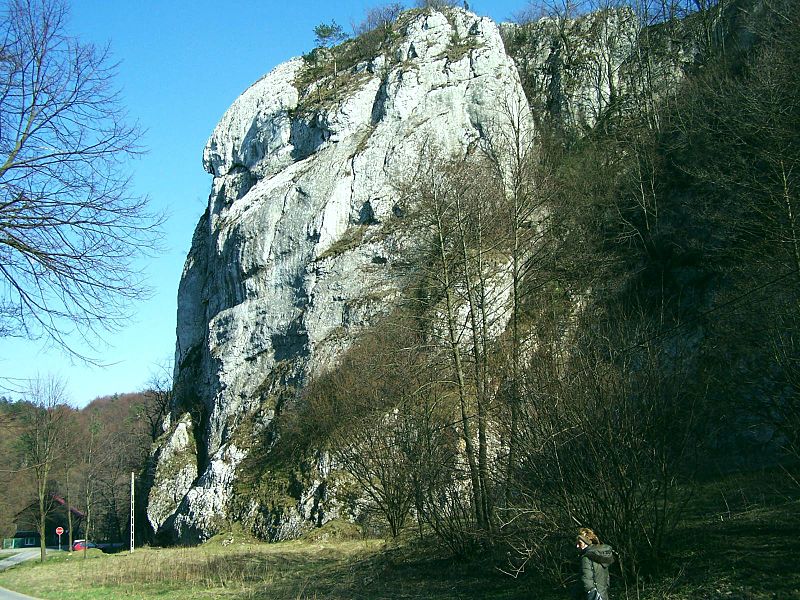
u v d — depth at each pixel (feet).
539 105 148.46
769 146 59.41
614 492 35.99
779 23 86.94
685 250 84.58
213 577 69.36
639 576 36.76
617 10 151.12
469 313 58.29
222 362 136.15
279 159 152.05
